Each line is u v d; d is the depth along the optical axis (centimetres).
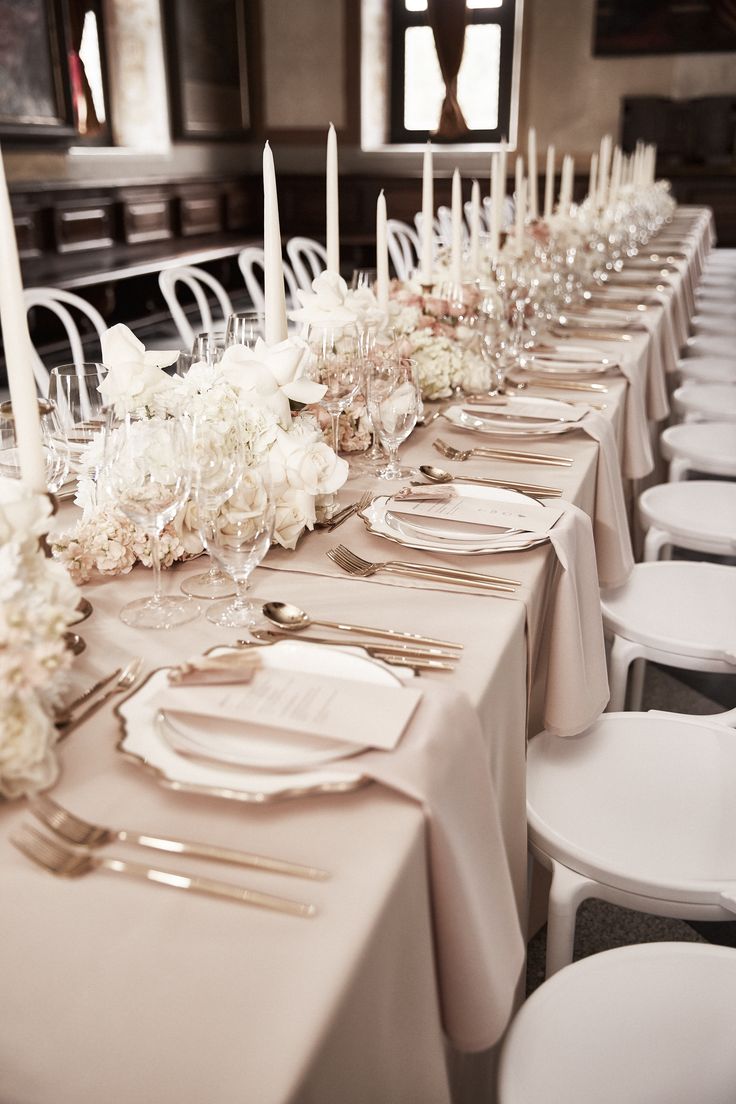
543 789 134
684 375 401
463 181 1003
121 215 766
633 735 147
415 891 78
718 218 1010
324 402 168
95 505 131
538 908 170
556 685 146
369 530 140
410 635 110
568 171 457
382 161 1036
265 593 123
